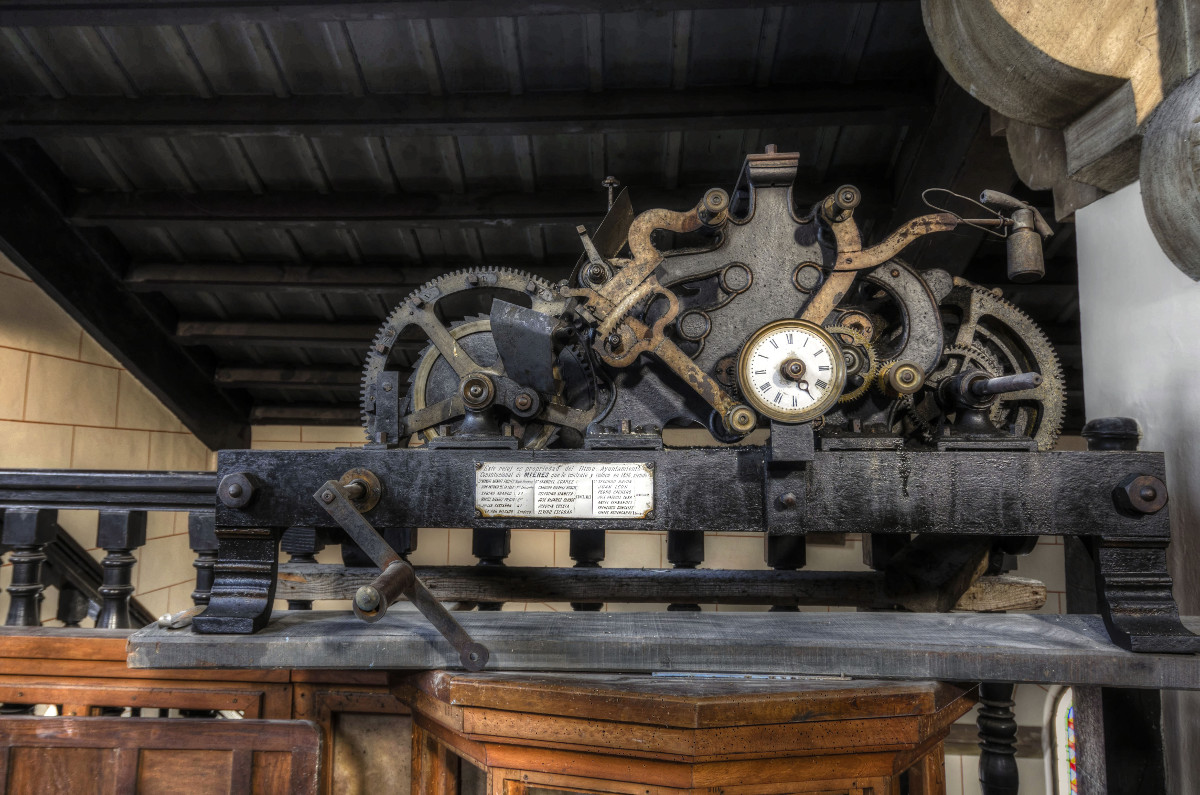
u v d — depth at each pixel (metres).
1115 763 1.96
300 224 4.25
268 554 1.77
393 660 1.66
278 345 5.45
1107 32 1.79
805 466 1.68
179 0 2.98
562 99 3.54
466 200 4.15
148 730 1.86
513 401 1.93
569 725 1.45
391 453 1.76
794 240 1.83
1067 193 2.32
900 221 3.85
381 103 3.58
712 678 1.57
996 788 2.00
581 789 1.48
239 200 4.22
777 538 2.41
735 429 1.67
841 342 1.80
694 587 2.48
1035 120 2.10
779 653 1.59
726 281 1.82
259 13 3.01
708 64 3.42
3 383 4.19
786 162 1.78
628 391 1.85
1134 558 1.65
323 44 3.37
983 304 2.11
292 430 6.45
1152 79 1.76
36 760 1.88
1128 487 1.61
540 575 2.49
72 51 3.44
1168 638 1.54
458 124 3.57
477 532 2.57
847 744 1.44
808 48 3.32
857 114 3.41
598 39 3.26
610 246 2.04
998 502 1.67
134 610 5.11
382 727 2.05
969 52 2.04
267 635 1.69
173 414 5.85
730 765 1.40
